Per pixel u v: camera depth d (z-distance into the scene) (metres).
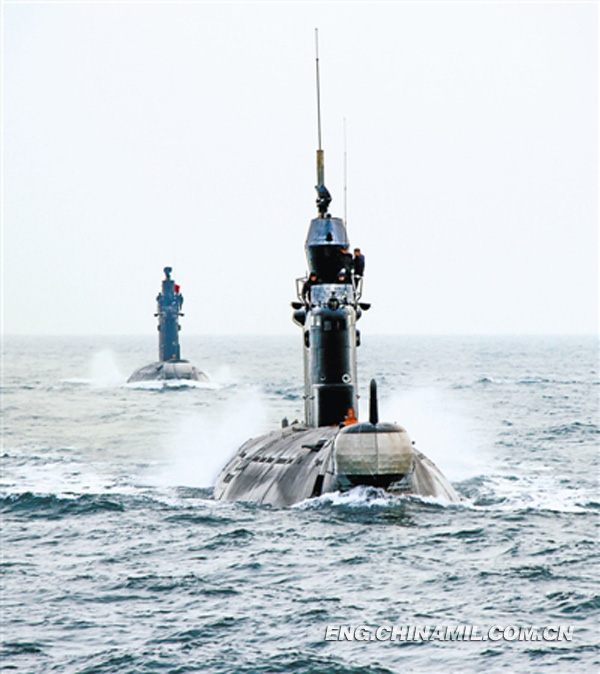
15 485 194.50
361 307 167.38
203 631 93.44
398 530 130.88
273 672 83.12
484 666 84.00
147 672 83.50
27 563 123.00
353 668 83.62
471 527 133.75
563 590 104.69
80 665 85.50
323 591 105.69
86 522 148.25
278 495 149.88
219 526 138.38
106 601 104.12
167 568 117.44
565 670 82.94
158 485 191.50
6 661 86.75
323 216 164.50
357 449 138.38
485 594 103.75
